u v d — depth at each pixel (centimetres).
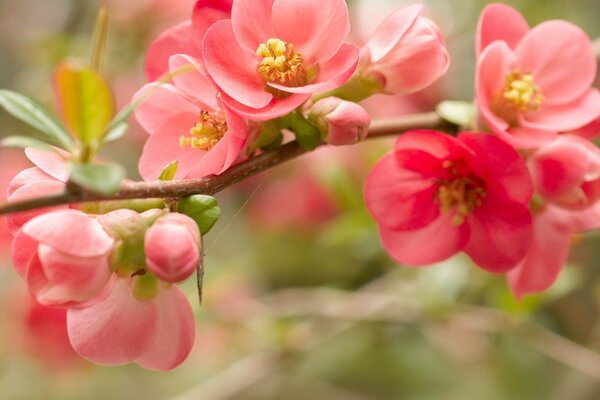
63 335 71
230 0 46
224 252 81
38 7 91
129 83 72
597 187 48
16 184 45
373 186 48
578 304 70
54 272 43
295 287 82
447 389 78
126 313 45
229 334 69
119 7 72
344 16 45
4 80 89
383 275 77
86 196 42
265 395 75
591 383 65
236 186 81
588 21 73
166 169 44
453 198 48
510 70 48
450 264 62
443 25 71
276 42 45
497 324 61
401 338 78
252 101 45
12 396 77
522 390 75
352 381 80
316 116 46
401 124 49
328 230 65
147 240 43
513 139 47
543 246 50
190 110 47
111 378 80
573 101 49
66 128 43
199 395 62
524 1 68
